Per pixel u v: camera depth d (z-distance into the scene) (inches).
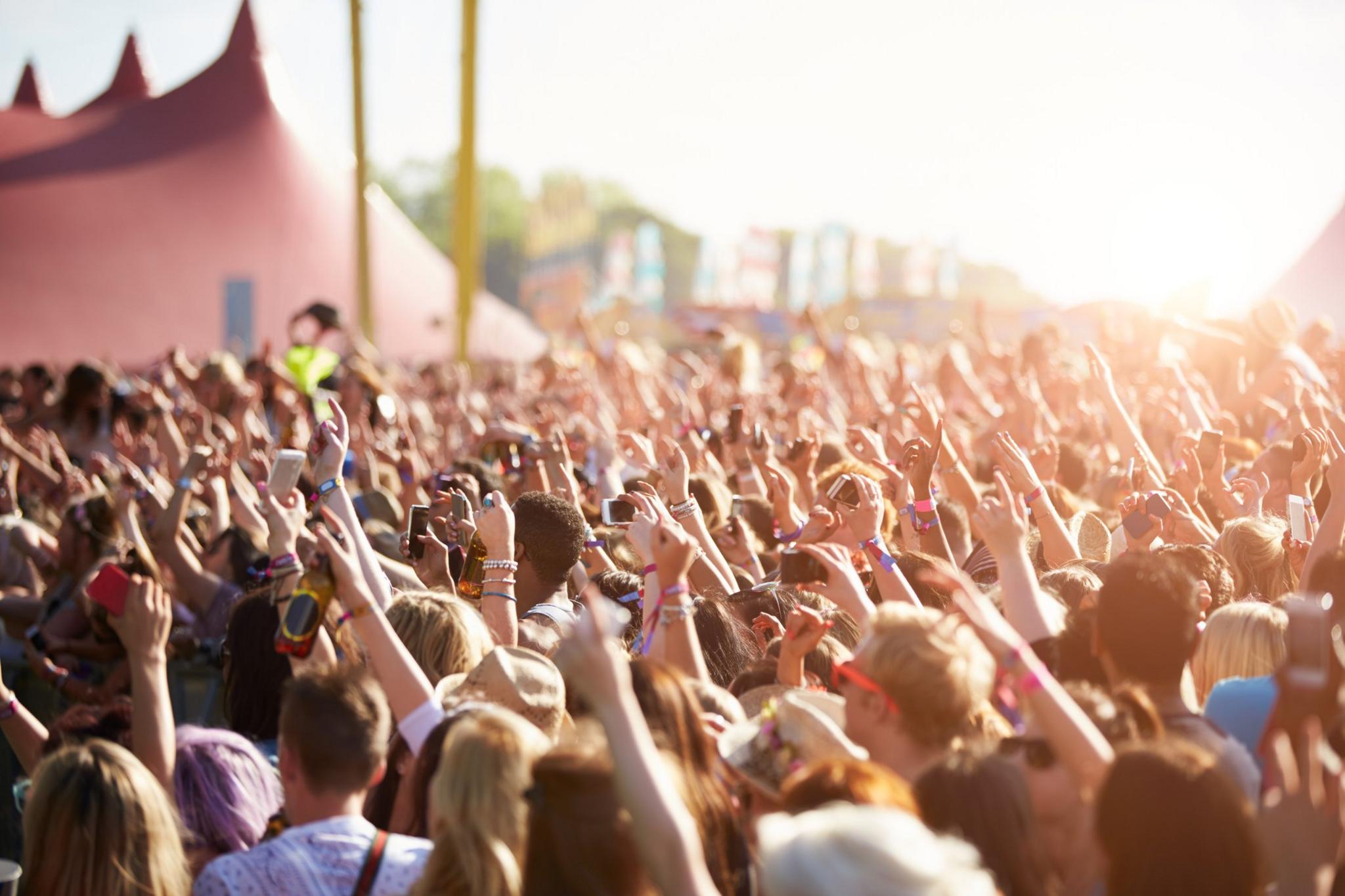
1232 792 87.9
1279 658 131.1
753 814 114.6
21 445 383.2
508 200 4493.1
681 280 4222.4
